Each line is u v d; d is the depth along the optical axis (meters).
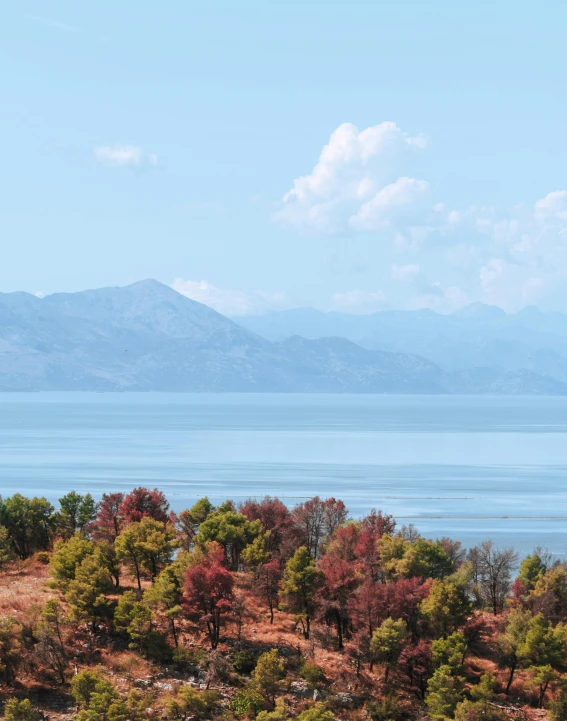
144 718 131.88
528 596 181.00
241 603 159.38
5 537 194.12
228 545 195.88
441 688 142.50
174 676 146.88
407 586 161.50
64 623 152.38
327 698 143.75
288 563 167.62
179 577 165.62
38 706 137.00
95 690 135.75
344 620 168.12
